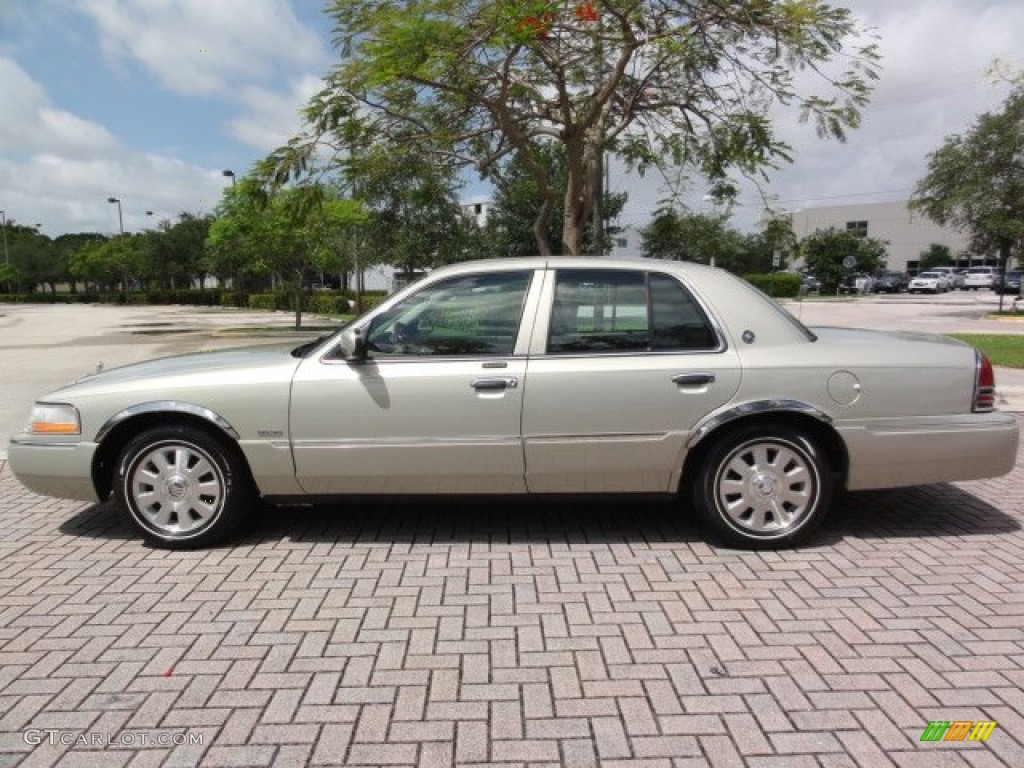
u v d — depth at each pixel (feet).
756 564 14.16
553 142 33.60
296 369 14.70
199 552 15.03
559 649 11.10
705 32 23.49
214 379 14.74
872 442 14.49
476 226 99.14
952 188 79.66
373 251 92.17
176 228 184.14
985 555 14.57
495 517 16.87
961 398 14.65
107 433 14.96
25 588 13.43
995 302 131.44
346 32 22.94
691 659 10.78
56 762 8.71
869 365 14.46
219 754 8.81
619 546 15.11
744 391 14.32
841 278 190.80
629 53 23.38
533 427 14.35
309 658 10.91
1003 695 9.82
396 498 15.05
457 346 14.64
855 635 11.43
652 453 14.47
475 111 28.40
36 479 15.28
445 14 21.39
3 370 47.29
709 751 8.77
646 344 14.56
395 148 26.89
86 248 212.84
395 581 13.53
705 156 30.63
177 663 10.82
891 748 8.79
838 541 15.33
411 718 9.46
